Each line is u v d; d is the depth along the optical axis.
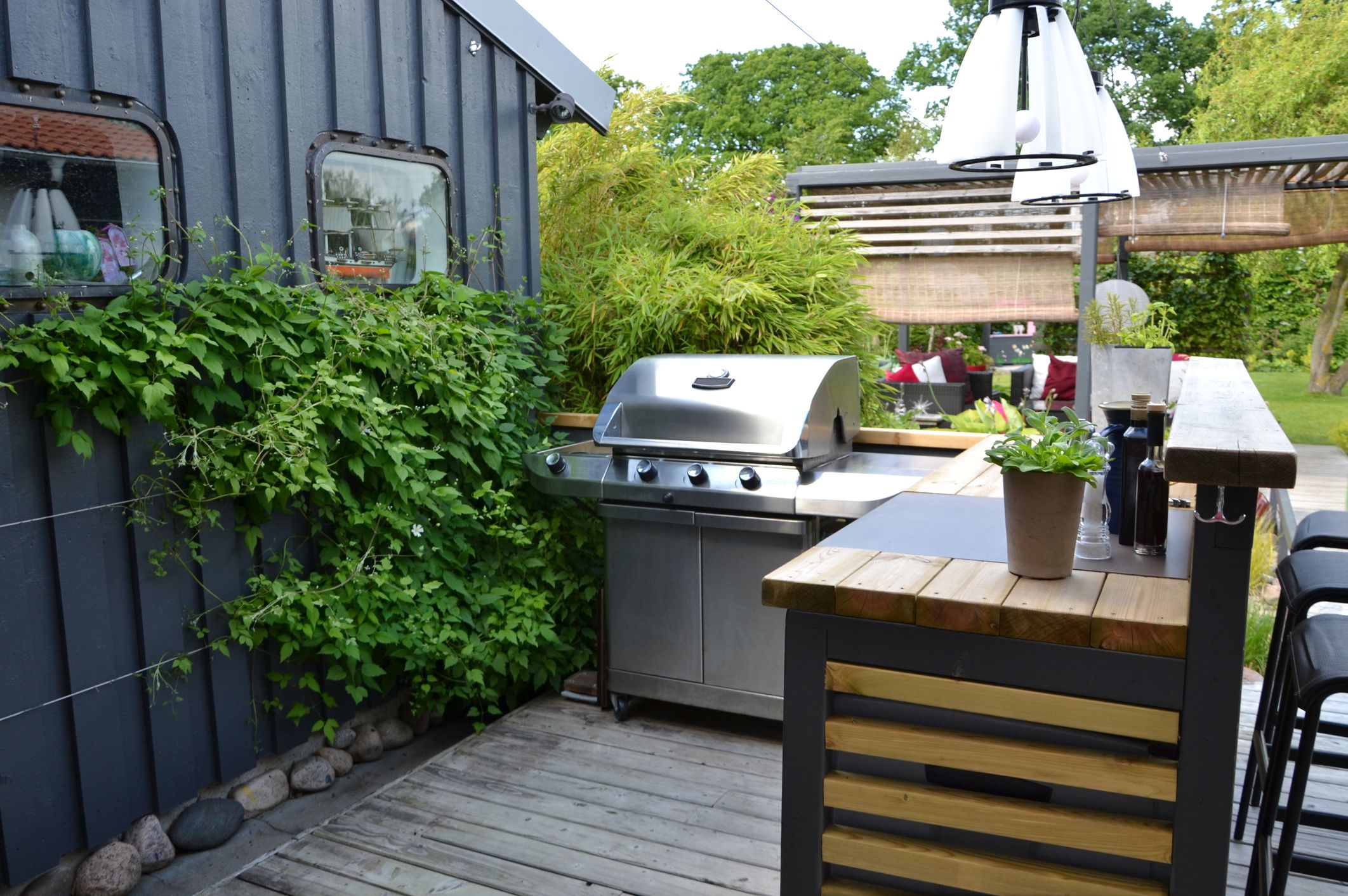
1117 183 2.64
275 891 2.67
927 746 1.84
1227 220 6.80
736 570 3.48
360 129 3.48
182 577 2.90
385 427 3.31
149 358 2.63
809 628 1.91
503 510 3.73
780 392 3.49
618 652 3.74
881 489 3.18
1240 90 14.38
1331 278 14.66
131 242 2.74
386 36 3.56
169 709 2.88
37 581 2.54
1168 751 1.70
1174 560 2.02
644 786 3.22
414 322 3.43
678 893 2.62
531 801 3.12
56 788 2.61
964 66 2.23
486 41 4.05
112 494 2.70
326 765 3.35
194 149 2.91
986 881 1.80
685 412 3.59
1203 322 12.30
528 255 4.37
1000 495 2.72
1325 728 2.80
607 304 4.62
